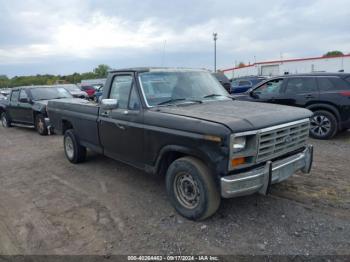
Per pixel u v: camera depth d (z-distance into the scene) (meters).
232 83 18.92
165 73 4.68
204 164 3.45
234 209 3.94
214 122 3.25
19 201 4.60
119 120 4.58
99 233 3.54
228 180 3.14
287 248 3.08
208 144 3.23
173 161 4.00
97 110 5.19
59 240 3.43
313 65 36.34
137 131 4.22
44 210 4.22
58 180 5.46
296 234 3.32
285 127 3.61
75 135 6.19
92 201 4.45
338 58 34.69
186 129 3.46
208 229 3.49
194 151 3.42
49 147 8.36
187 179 3.64
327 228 3.42
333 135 7.71
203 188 3.41
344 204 3.99
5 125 13.00
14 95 11.97
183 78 4.79
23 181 5.54
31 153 7.76
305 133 4.12
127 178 5.36
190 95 4.60
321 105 7.72
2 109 12.88
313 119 7.92
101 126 5.10
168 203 4.24
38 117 10.41
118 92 4.78
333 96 7.53
